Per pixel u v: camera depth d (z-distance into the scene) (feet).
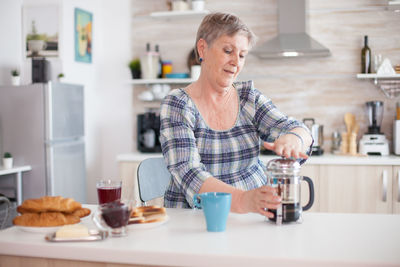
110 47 14.48
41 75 12.09
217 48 5.09
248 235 3.85
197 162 4.85
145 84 14.15
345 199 11.22
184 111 5.16
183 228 4.11
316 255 3.28
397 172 10.98
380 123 12.14
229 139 5.36
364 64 12.35
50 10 13.17
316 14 12.85
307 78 13.01
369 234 3.86
